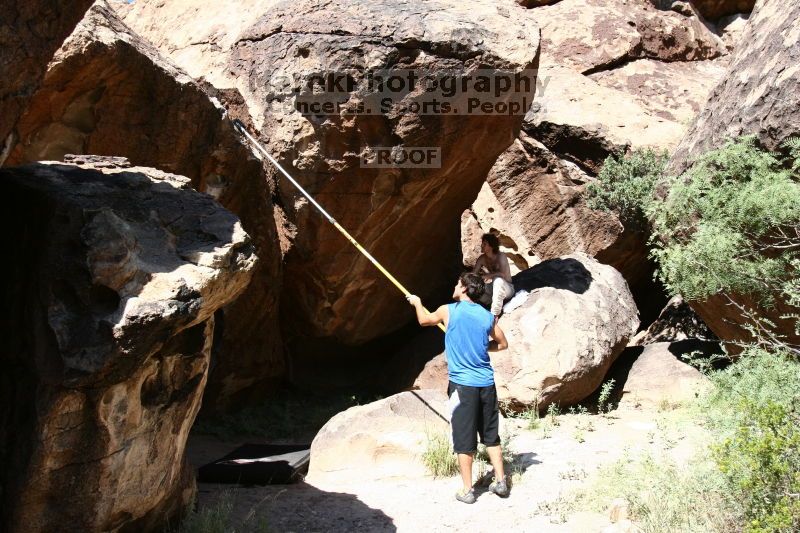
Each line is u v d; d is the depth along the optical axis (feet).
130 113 19.90
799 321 17.69
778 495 12.28
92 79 18.56
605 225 35.27
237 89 24.56
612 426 23.21
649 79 40.81
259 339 26.68
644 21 43.11
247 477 18.29
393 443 19.31
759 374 14.76
